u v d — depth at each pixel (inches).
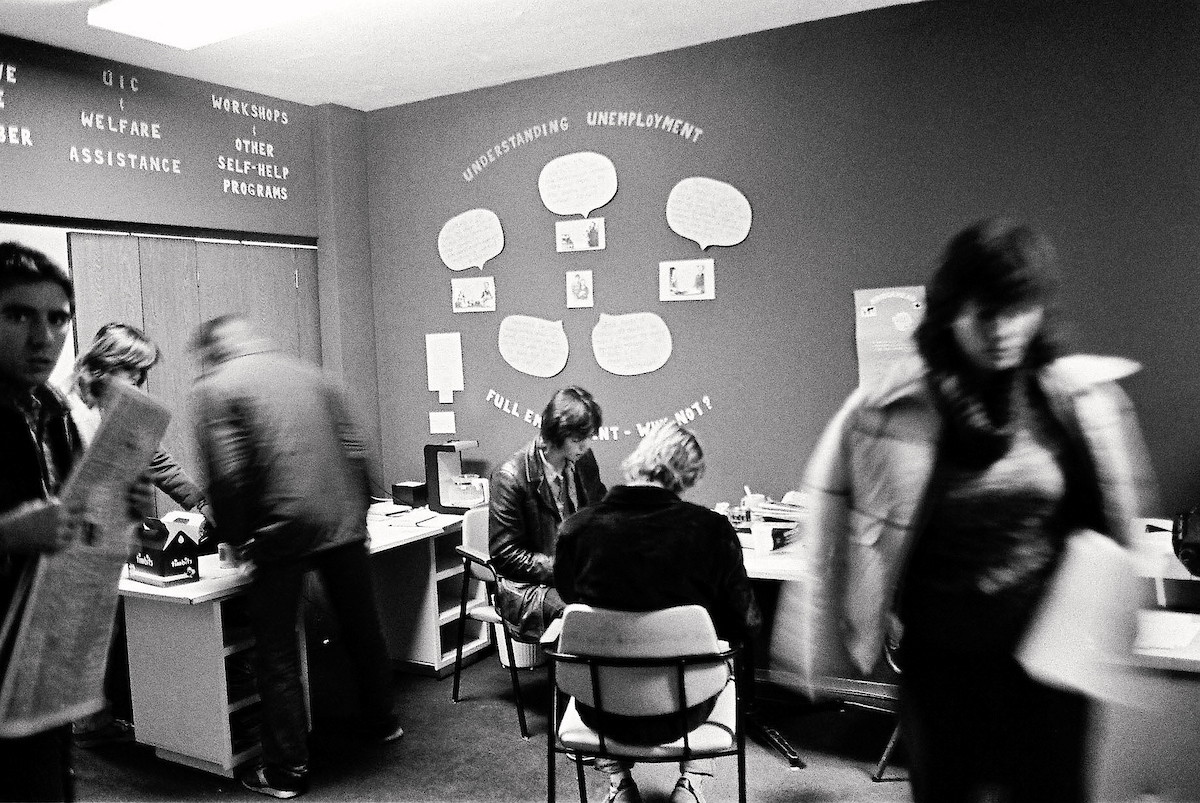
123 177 153.9
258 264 178.2
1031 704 60.2
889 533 61.1
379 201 193.2
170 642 125.7
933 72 138.5
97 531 65.8
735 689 94.8
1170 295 125.6
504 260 178.9
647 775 123.5
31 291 64.6
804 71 147.7
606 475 171.6
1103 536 60.2
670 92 159.0
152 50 148.7
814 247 149.6
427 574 162.7
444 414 189.3
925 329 60.2
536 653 155.8
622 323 167.5
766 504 144.8
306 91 176.4
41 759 66.7
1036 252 56.8
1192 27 121.6
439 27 142.3
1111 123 127.6
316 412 123.0
